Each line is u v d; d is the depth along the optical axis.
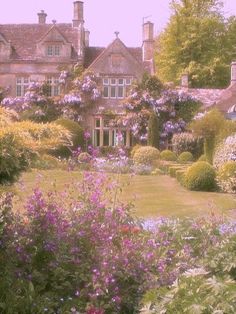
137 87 38.78
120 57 41.84
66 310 5.32
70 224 6.27
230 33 52.06
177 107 38.53
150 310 4.27
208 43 51.19
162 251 6.05
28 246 5.95
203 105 40.66
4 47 42.97
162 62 52.09
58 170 22.77
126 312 5.45
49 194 7.20
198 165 20.31
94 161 10.52
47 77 42.84
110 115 39.56
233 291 4.07
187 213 14.16
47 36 42.81
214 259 5.16
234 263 4.98
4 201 6.16
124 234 6.38
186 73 46.56
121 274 5.52
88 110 40.00
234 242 5.38
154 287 5.36
